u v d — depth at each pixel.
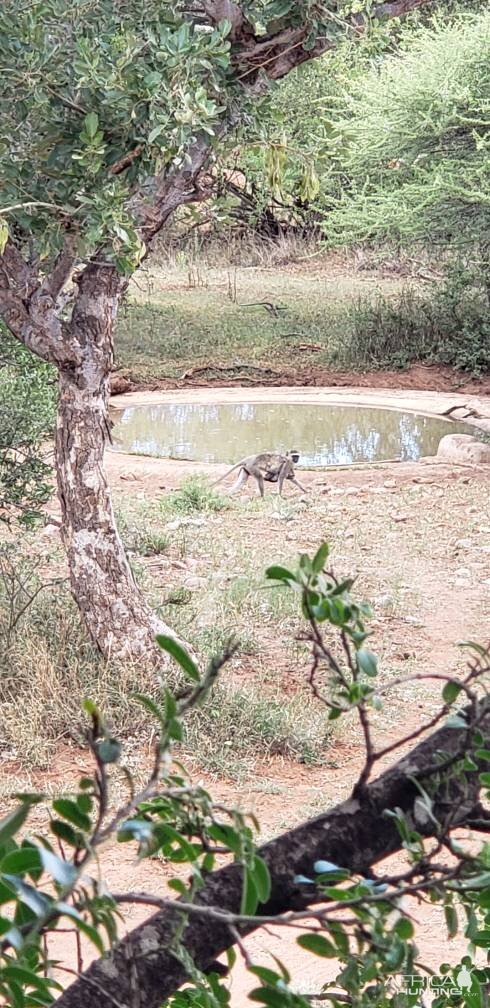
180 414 18.12
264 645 8.20
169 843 1.39
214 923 1.31
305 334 22.45
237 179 29.30
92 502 7.04
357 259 28.47
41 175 5.70
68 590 8.44
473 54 18.64
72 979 4.36
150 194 6.62
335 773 6.53
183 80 5.44
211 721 6.80
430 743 1.36
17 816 0.96
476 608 9.39
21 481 8.85
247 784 6.30
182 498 12.55
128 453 15.36
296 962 4.63
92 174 5.61
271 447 16.19
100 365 6.89
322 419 17.86
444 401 18.41
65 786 6.04
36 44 5.37
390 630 8.79
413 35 21.72
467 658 8.27
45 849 1.05
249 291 26.12
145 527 11.12
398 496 13.05
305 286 26.66
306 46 6.37
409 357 20.75
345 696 1.35
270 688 7.43
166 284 26.83
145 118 5.57
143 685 6.90
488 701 1.31
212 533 11.34
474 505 12.57
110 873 5.30
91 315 6.82
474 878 1.25
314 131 21.89
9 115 5.57
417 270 26.59
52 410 8.27
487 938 1.61
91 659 7.23
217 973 1.54
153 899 1.14
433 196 18.19
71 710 6.62
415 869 1.29
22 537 10.43
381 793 1.34
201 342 21.94
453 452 15.13
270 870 1.31
